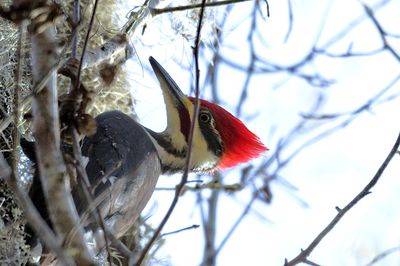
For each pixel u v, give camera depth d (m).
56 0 10.94
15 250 9.22
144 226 12.37
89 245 9.20
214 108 12.39
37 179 9.45
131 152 10.32
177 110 12.18
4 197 9.77
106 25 12.40
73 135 8.14
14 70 10.49
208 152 12.24
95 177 9.87
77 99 8.52
